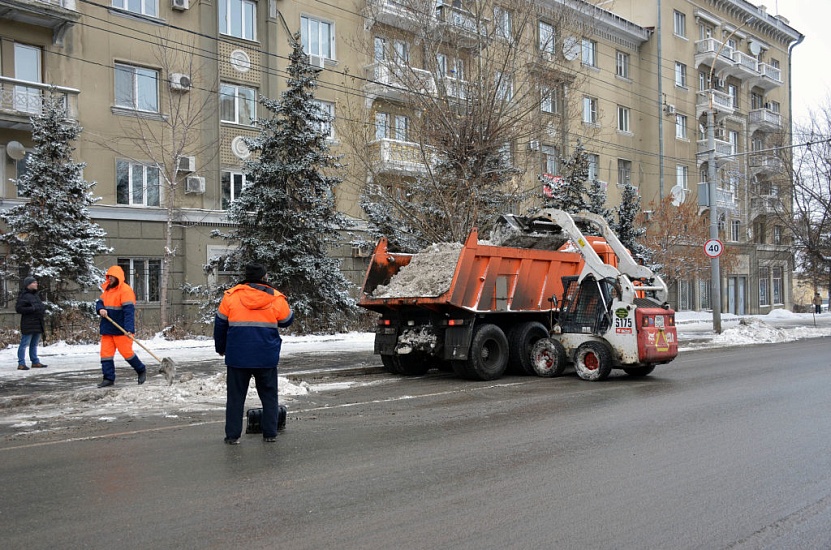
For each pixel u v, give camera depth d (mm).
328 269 22734
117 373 13031
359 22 28453
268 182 22016
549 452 6863
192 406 9414
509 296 13000
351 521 4824
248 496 5379
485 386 11758
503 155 19359
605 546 4418
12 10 20203
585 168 29922
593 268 12750
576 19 21938
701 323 37375
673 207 38594
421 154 18828
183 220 23953
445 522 4824
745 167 44500
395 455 6715
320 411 9195
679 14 45531
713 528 4762
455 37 18672
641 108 43062
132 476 5922
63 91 21375
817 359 16156
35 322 13789
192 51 24406
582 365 12453
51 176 19500
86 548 4301
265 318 7160
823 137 36938
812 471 6199
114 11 22719
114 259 22578
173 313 23797
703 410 9258
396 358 13359
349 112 24188
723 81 49594
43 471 6074
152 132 22844
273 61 26359
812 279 41719
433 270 12867
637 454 6793
